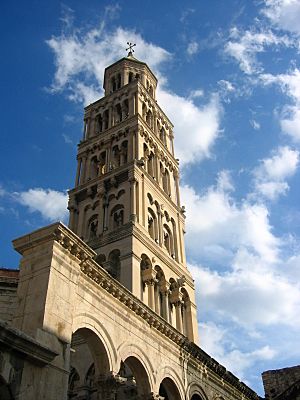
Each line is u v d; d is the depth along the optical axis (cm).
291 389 4284
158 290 4775
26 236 2567
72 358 3672
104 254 4684
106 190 5453
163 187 6141
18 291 2416
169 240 5531
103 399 2647
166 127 7056
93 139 6275
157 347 3400
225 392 4447
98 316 2781
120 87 7000
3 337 1897
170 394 3578
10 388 1911
